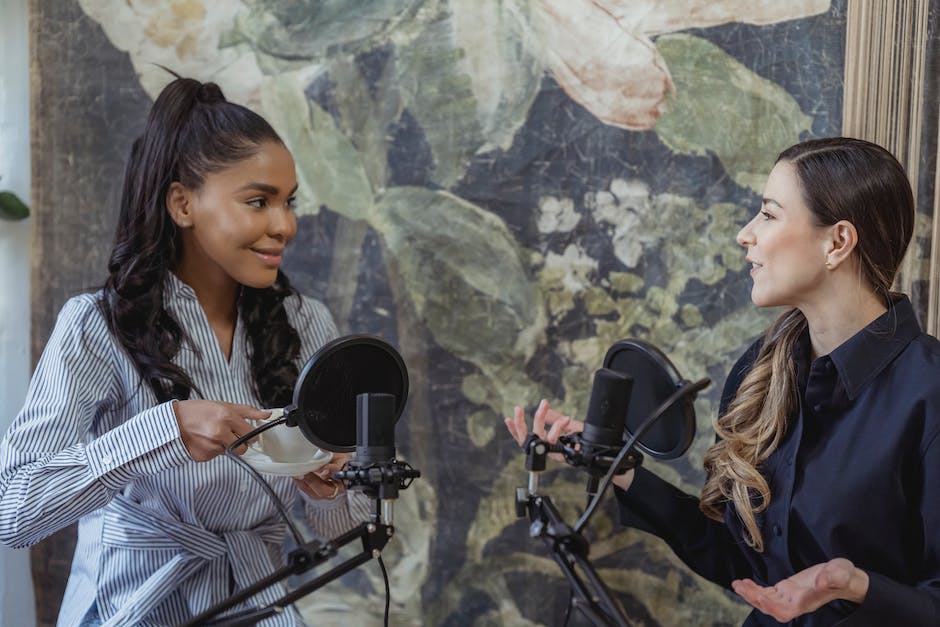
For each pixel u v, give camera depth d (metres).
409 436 2.13
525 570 2.11
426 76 2.08
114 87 2.13
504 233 2.08
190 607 1.57
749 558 1.63
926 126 1.95
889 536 1.45
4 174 2.16
